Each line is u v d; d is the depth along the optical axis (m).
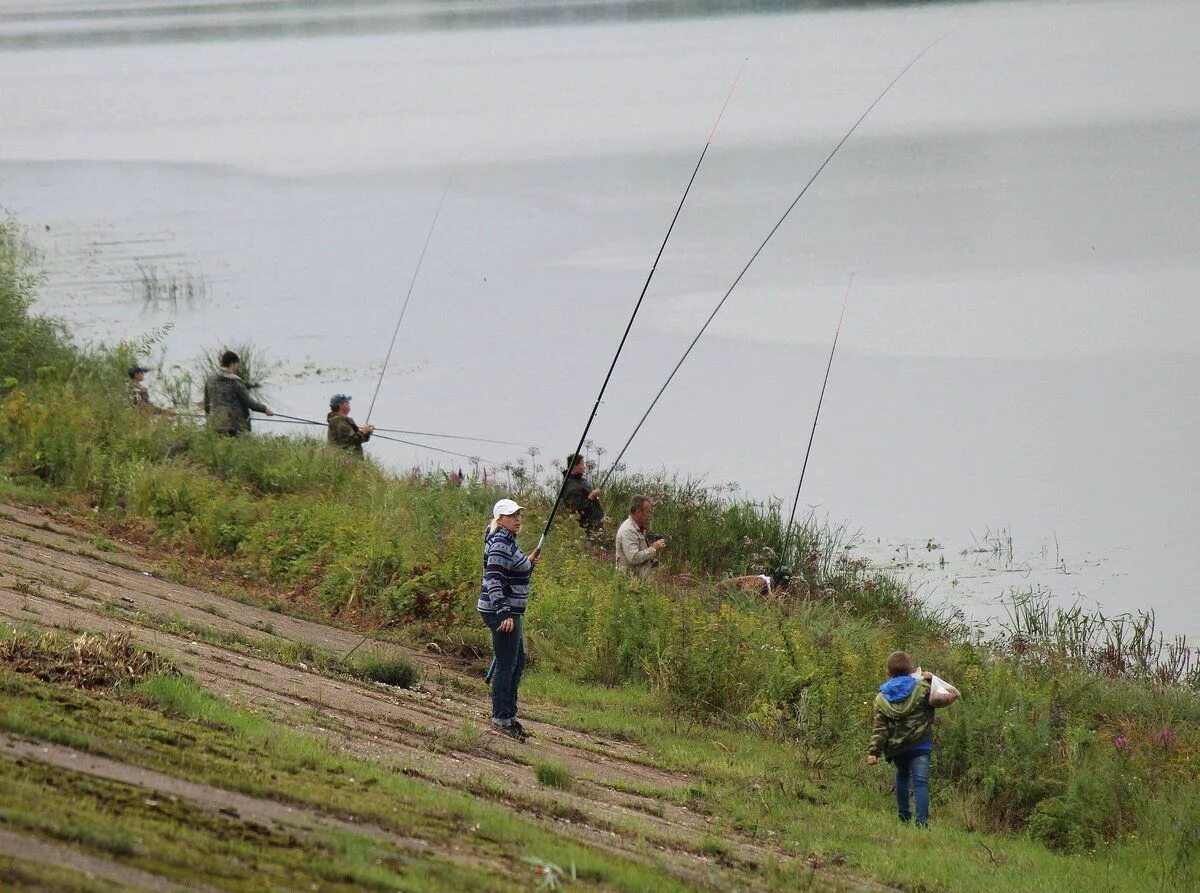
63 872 17.61
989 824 39.09
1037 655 54.88
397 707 38.25
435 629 51.12
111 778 22.92
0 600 36.69
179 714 29.17
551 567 56.84
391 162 199.38
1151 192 152.12
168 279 130.25
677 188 171.62
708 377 103.31
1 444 63.97
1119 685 51.91
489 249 145.62
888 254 135.00
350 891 20.02
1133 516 76.44
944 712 42.91
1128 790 39.50
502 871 23.55
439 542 57.16
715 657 47.69
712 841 30.67
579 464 66.38
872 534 74.44
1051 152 177.00
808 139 197.88
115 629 36.72
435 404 96.19
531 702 45.22
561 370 105.12
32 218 162.38
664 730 43.91
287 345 109.50
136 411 72.00
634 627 50.44
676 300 123.62
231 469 66.12
